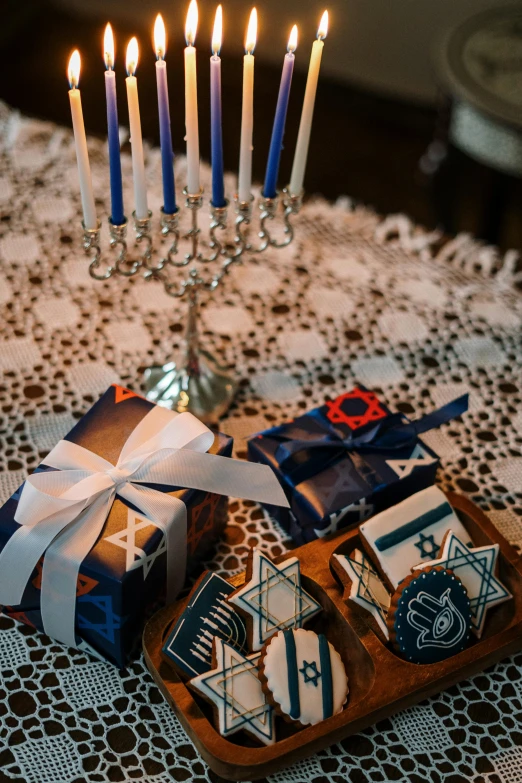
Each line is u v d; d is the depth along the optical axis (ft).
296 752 2.71
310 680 2.79
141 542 2.84
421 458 3.21
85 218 3.06
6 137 4.38
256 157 7.80
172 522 2.89
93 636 2.92
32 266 3.92
